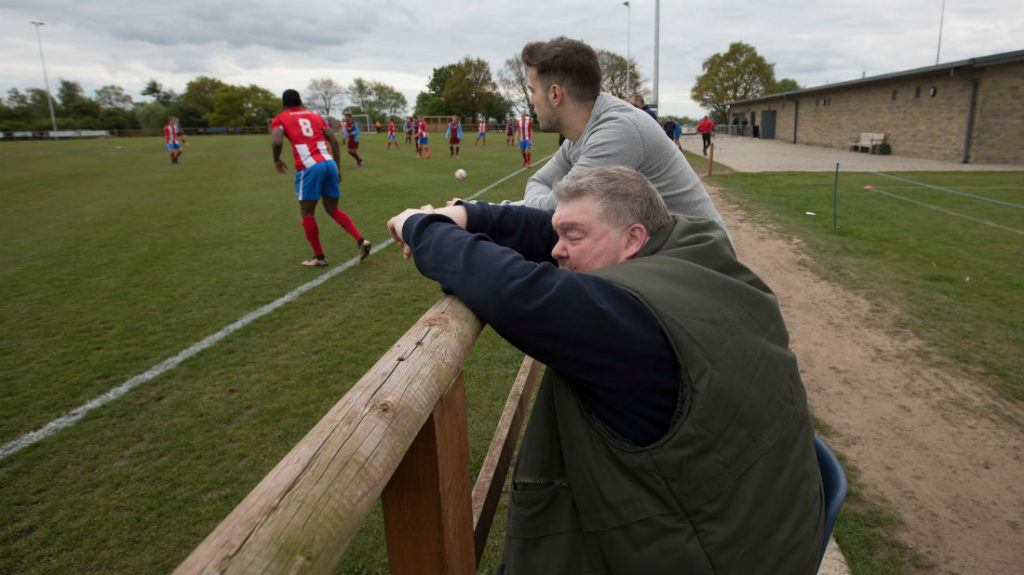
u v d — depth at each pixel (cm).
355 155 1772
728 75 6700
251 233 752
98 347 381
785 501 101
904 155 2219
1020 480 265
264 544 51
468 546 107
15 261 609
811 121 3116
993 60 1717
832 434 306
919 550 224
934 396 342
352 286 518
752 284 115
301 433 282
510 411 183
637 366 94
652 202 122
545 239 166
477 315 105
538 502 107
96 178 1480
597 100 203
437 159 2105
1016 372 369
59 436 278
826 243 733
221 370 348
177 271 568
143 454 264
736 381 96
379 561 210
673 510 94
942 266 620
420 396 80
